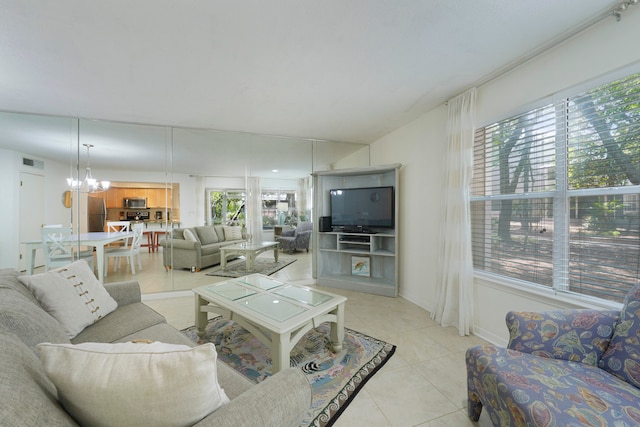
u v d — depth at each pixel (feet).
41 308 4.35
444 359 6.37
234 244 13.41
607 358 3.82
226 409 2.33
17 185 10.90
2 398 1.68
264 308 5.90
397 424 4.44
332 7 4.53
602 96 5.07
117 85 7.34
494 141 7.36
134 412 2.04
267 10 4.60
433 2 4.44
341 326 6.63
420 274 10.09
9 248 10.98
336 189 12.92
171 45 5.59
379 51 5.85
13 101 8.38
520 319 4.34
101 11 4.58
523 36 5.36
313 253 13.15
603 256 5.10
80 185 10.96
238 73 6.75
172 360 2.15
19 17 4.68
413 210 10.52
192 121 10.30
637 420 2.85
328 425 4.41
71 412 2.17
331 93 7.94
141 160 11.84
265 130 11.55
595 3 4.50
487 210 7.63
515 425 3.23
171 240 12.26
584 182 5.36
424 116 9.82
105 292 5.74
